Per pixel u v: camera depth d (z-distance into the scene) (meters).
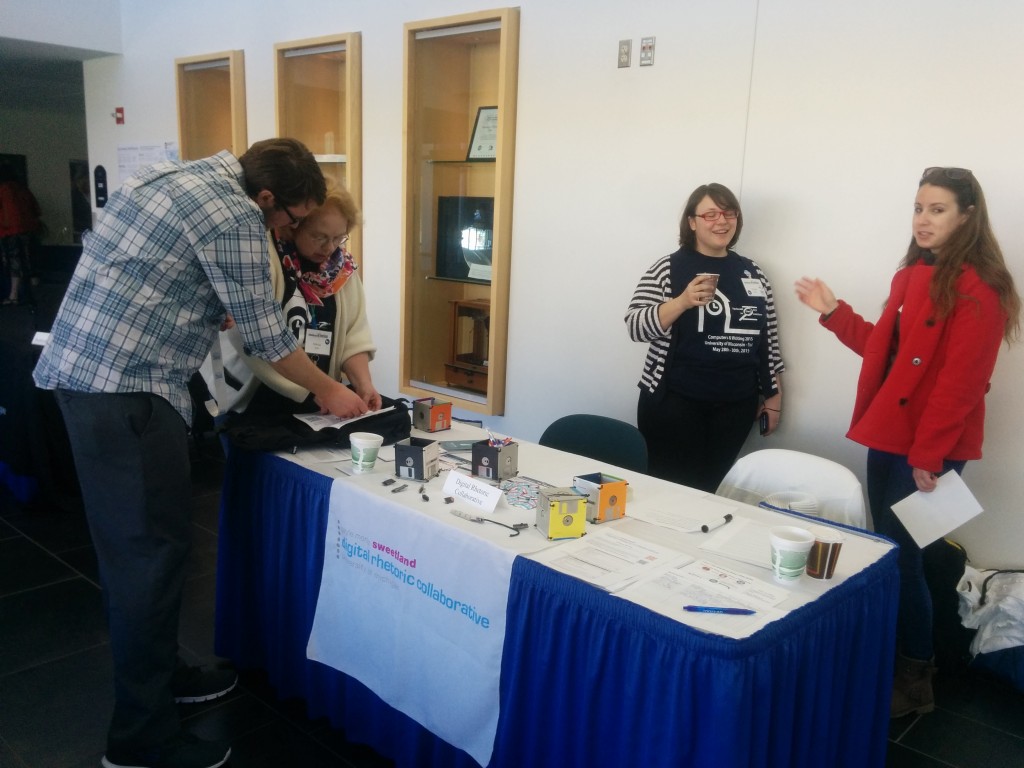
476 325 3.66
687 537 1.66
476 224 3.59
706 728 1.24
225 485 2.24
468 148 3.66
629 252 3.11
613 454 2.49
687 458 2.77
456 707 1.64
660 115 2.95
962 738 2.18
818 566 1.47
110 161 5.72
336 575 1.91
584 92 3.13
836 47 2.53
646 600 1.36
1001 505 2.44
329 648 1.95
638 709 1.34
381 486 1.87
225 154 1.81
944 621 2.50
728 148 2.80
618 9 2.99
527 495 1.87
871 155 2.51
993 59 2.27
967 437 2.13
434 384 3.91
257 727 2.11
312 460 2.06
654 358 2.78
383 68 3.84
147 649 1.80
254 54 4.46
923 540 2.14
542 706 1.49
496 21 3.30
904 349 2.13
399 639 1.76
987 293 2.01
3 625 2.57
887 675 1.67
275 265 2.20
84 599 2.77
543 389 3.48
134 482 1.73
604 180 3.13
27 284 8.00
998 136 2.29
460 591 1.61
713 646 1.22
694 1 2.80
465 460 2.13
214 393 2.38
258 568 2.19
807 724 1.40
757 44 2.69
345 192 2.21
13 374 3.38
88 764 1.94
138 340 1.70
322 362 2.38
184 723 2.12
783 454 2.17
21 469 3.47
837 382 2.69
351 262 2.44
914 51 2.39
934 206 2.09
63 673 2.31
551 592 1.45
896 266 2.51
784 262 2.74
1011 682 2.38
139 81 5.31
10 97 8.70
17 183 7.88
